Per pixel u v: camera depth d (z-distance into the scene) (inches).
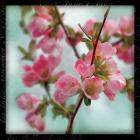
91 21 29.5
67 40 36.2
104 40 37.3
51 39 37.2
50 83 36.3
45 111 35.7
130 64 34.9
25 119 35.4
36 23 37.0
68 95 29.7
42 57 36.6
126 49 37.4
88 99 29.5
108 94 29.4
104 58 29.1
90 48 29.0
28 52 37.1
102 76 29.2
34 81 36.2
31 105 35.7
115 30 37.7
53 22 36.9
